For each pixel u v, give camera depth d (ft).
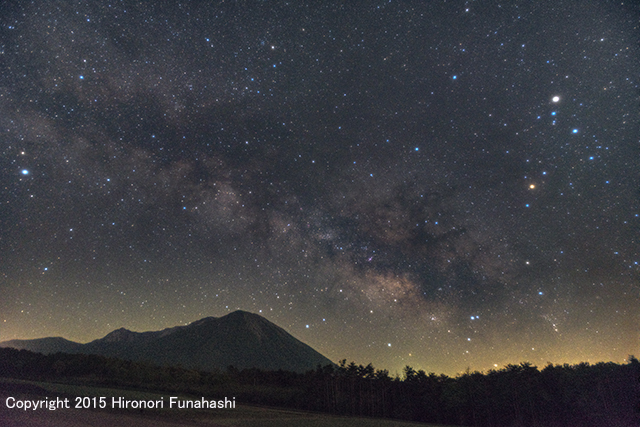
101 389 136.26
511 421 105.40
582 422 92.48
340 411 139.54
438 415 120.67
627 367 90.43
